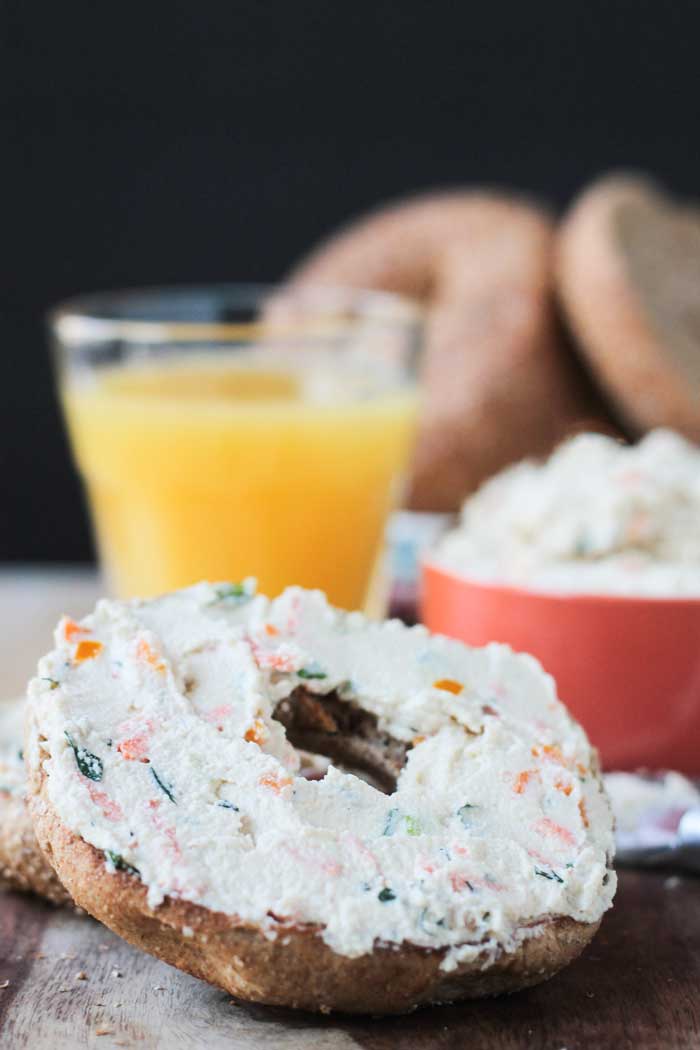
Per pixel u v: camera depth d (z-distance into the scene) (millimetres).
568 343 751
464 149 1025
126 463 577
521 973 402
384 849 404
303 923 392
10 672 593
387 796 415
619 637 500
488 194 976
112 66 1027
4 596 680
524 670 446
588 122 1017
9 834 438
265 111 1030
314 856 399
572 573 515
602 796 429
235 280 1056
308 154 1035
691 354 717
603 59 1007
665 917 443
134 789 406
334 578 586
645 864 465
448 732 431
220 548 580
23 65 1027
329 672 435
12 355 1063
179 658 429
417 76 1021
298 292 798
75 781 406
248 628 438
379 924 393
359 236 846
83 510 1075
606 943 432
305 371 591
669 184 1020
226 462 567
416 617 610
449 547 542
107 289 1059
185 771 410
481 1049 395
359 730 442
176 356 586
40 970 417
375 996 396
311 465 570
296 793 410
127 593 600
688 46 1000
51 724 414
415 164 1030
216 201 1046
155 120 1035
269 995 396
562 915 405
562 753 429
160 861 396
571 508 528
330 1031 399
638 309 692
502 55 1013
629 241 740
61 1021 401
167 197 1047
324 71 1022
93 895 398
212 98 1030
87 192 1047
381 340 597
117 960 420
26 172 1043
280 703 434
